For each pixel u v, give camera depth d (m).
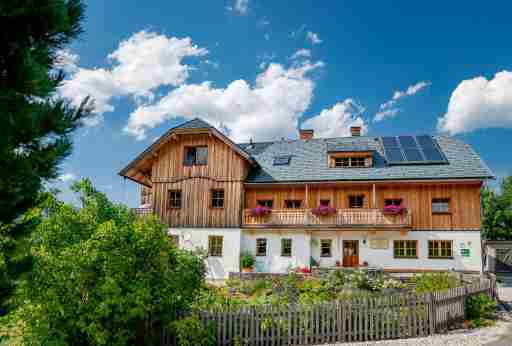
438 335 10.82
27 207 4.49
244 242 24.12
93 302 8.17
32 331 7.93
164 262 9.03
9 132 4.01
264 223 23.64
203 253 10.52
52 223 8.62
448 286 14.41
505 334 10.85
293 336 10.20
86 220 9.05
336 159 25.17
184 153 25.73
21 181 4.32
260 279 18.58
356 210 22.47
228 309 10.02
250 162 25.03
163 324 9.50
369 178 22.95
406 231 22.25
